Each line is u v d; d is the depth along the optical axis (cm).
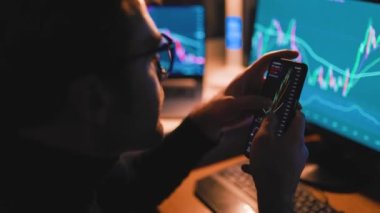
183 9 129
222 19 170
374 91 81
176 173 84
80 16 49
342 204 85
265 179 63
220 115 79
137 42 54
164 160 84
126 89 56
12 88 51
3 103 52
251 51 113
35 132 55
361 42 82
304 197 83
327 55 89
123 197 86
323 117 93
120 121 58
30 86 51
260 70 79
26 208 62
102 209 84
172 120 110
